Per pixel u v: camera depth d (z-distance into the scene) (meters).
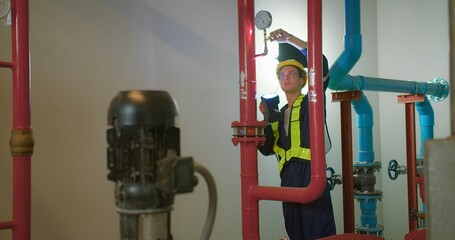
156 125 0.76
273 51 2.69
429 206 0.67
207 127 2.41
